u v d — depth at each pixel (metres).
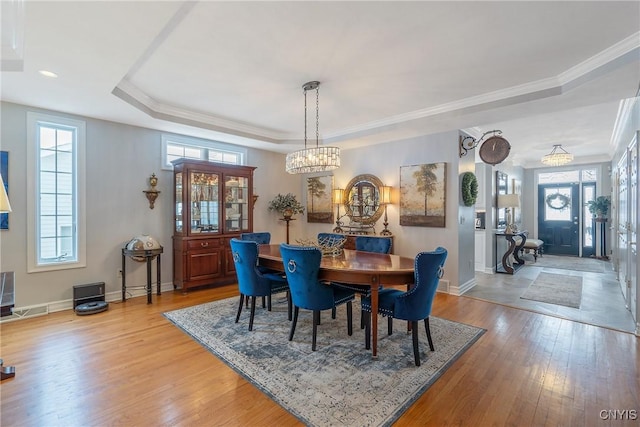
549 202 8.66
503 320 3.41
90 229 3.92
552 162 6.60
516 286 4.95
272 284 3.20
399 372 2.32
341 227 5.79
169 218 4.66
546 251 8.70
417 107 3.96
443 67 2.82
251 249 3.06
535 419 1.82
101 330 3.09
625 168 4.12
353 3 1.95
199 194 4.61
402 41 2.40
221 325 3.22
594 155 7.56
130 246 4.00
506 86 3.26
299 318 3.46
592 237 8.04
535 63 2.74
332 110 4.10
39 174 3.59
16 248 3.42
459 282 4.46
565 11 2.03
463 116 3.70
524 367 2.40
